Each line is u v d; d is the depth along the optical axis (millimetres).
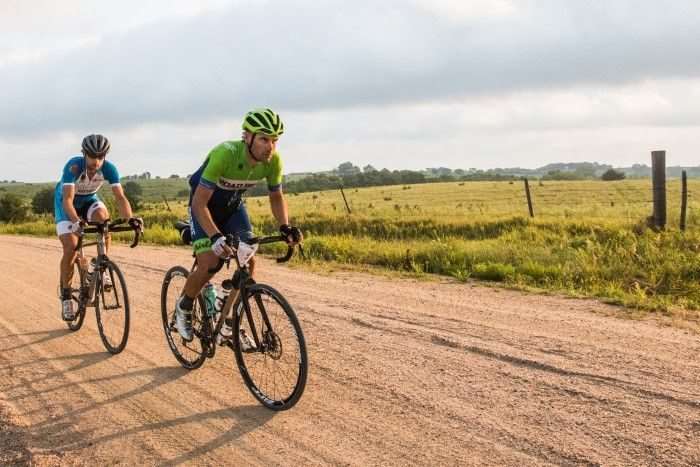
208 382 4703
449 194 46969
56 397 4504
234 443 3678
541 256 10141
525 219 15953
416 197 45031
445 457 3395
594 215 16578
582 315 6582
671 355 5035
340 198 46906
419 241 14539
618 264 9102
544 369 4746
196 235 4441
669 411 3863
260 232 17641
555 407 3998
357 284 8719
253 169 4203
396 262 10859
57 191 5926
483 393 4289
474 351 5266
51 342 5973
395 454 3457
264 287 4086
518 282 8648
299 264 10766
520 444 3502
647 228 11859
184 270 5094
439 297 7691
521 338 5625
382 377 4680
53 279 9656
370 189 63562
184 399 4387
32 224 26453
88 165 5352
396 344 5535
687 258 9039
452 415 3936
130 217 5633
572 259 9836
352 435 3719
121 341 5441
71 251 5938
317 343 5652
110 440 3771
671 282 8156
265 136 3953
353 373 4797
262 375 4617
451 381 4543
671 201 25703
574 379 4500
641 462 3230
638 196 37188
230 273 9320
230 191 4320
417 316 6582
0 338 6180
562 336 5684
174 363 5207
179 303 4746
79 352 5617
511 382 4484
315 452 3525
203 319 4703
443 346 5453
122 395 4504
